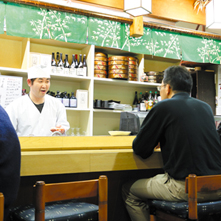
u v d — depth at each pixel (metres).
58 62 3.70
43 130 2.84
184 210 1.44
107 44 3.48
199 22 4.18
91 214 1.30
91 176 1.90
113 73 3.77
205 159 1.58
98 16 3.43
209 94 4.51
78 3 3.80
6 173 1.12
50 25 3.18
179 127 1.60
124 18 3.56
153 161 1.82
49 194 1.10
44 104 2.87
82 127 3.88
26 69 3.34
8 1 2.98
